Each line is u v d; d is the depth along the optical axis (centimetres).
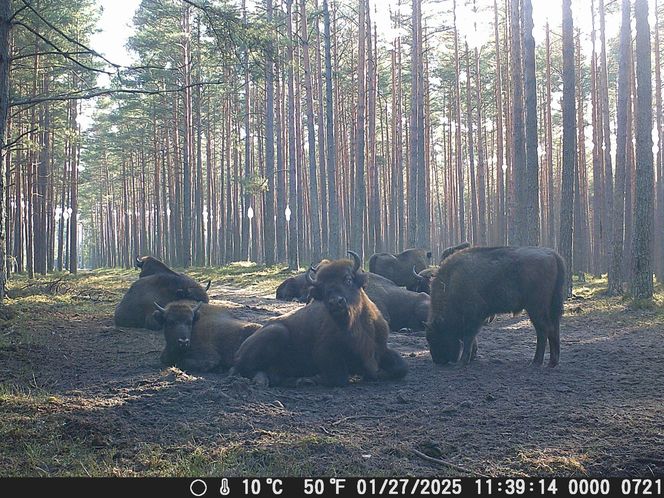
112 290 2348
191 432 598
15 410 656
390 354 879
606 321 1447
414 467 523
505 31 3466
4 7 1200
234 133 4731
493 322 1492
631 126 2744
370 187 3684
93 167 7381
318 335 839
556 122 4388
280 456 535
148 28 3962
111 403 699
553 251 954
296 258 3133
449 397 762
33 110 3334
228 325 942
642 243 1711
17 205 3853
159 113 4659
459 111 3800
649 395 753
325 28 2712
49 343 1095
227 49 1345
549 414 672
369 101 3403
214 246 5441
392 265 1908
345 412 698
